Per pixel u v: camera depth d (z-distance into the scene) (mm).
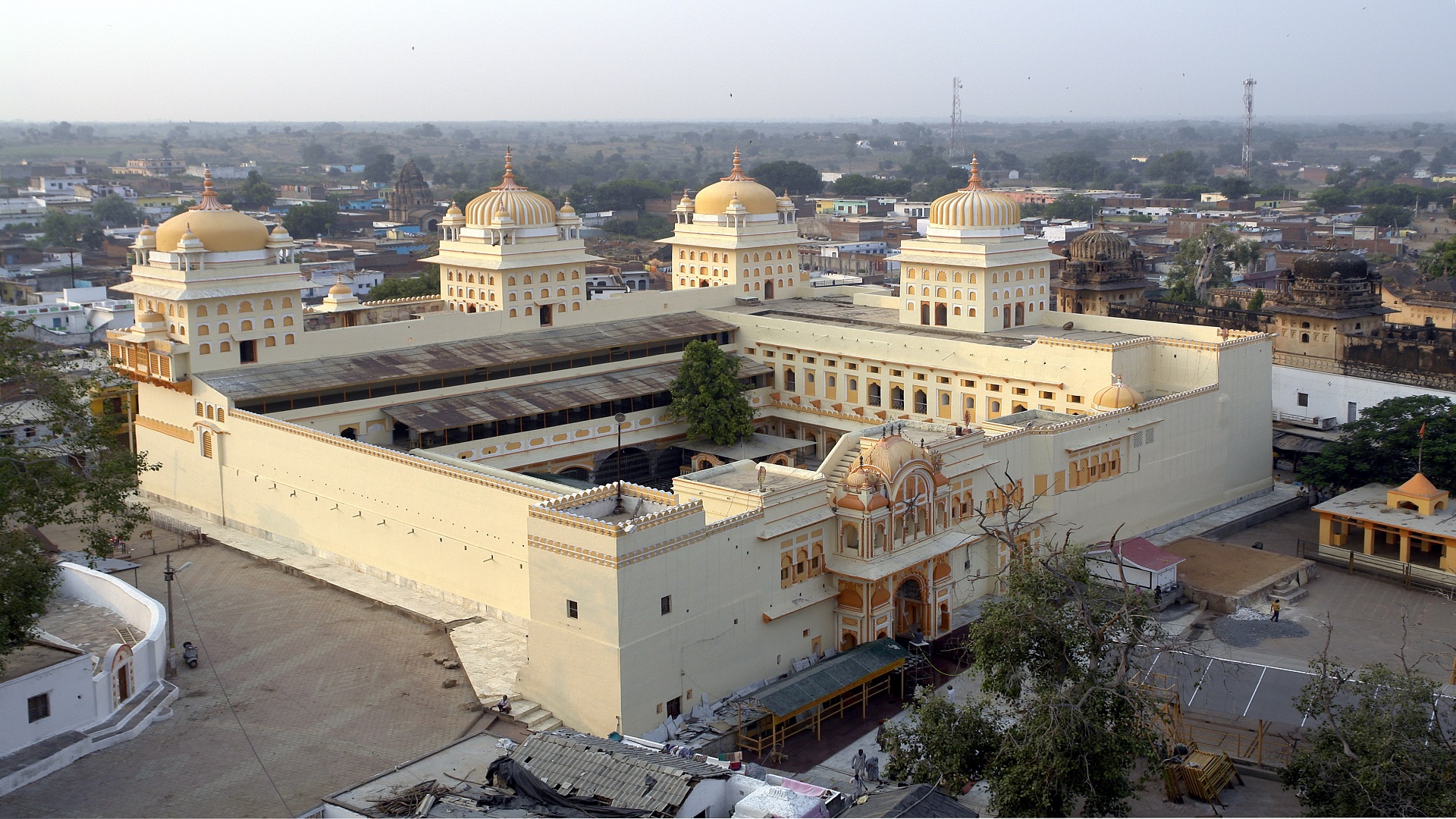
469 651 64500
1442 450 84688
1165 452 87688
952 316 103688
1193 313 126312
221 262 87188
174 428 90062
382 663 63500
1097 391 88750
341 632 67438
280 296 89312
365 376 88875
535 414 91750
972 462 73312
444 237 108625
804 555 65562
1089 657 49406
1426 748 45750
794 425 108812
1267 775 54031
